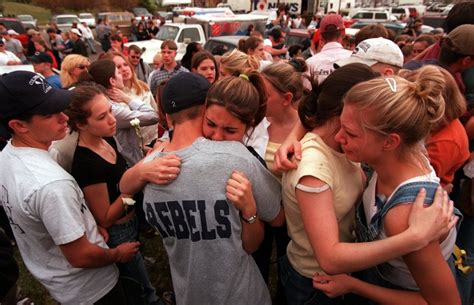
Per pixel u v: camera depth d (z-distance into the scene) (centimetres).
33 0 3572
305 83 194
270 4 2273
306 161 124
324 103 127
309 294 153
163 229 135
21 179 143
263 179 134
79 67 372
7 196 149
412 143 105
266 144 193
